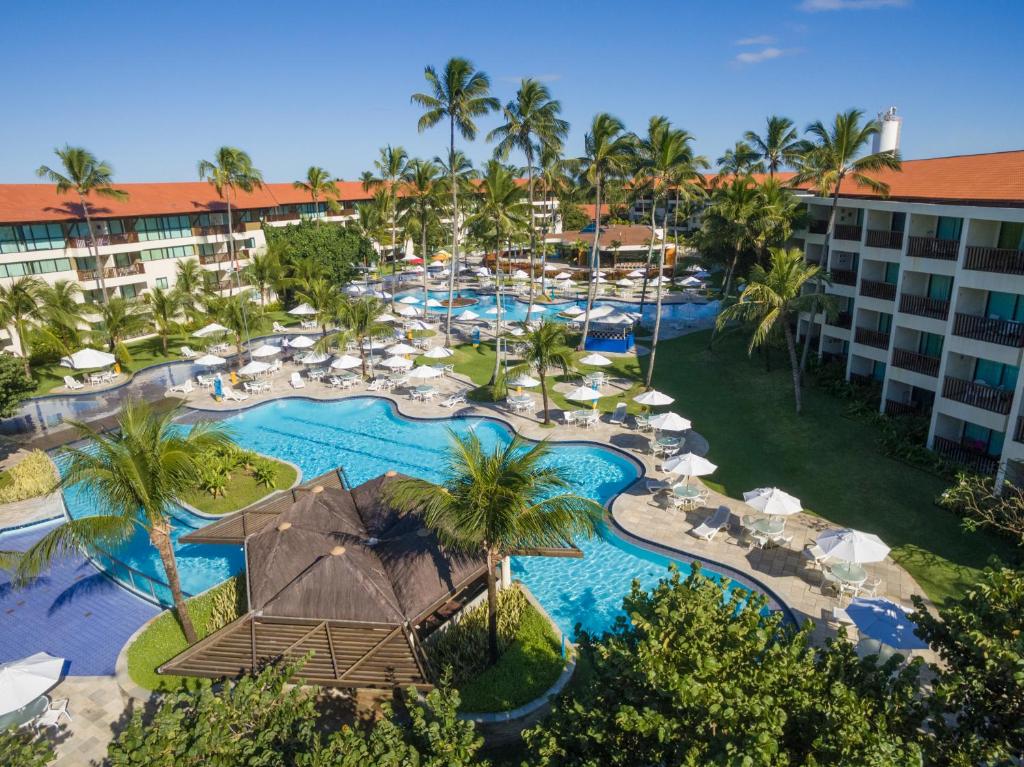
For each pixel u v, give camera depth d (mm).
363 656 14906
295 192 72938
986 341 23141
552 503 14797
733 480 25234
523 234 46688
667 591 10656
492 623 15625
